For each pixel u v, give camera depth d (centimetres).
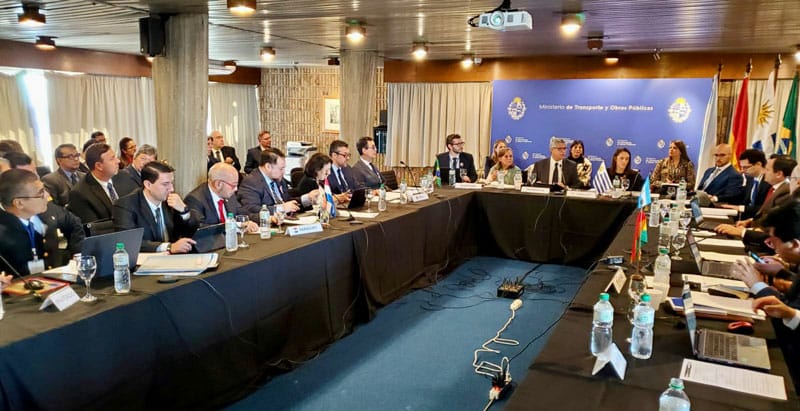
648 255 311
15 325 187
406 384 295
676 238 331
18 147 436
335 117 1013
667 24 470
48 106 752
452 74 827
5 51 680
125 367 212
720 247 334
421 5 409
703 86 688
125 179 433
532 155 782
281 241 328
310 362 321
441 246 509
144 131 874
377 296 401
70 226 314
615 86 729
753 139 678
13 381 173
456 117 839
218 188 345
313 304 329
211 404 258
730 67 677
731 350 177
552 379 158
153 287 232
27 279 229
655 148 719
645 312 176
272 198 418
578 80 746
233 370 269
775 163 450
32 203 257
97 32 596
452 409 269
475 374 307
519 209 566
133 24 529
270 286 291
